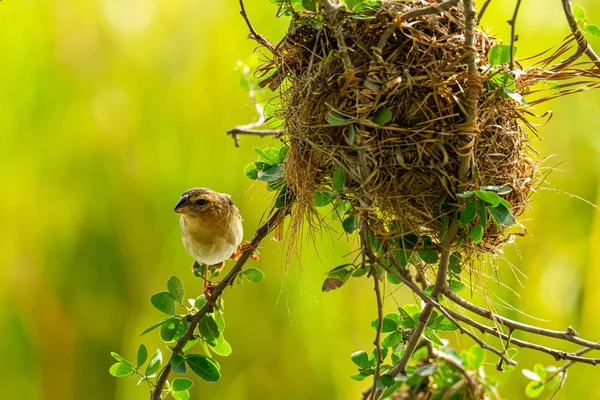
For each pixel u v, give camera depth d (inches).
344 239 435.5
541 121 486.0
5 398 459.8
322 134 242.7
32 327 460.4
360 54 234.1
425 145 234.2
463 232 240.8
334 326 454.0
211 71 468.8
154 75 473.7
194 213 311.9
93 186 463.8
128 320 466.3
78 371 466.6
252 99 354.6
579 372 474.9
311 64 244.1
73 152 466.3
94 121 468.8
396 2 240.4
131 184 465.7
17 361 459.8
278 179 273.9
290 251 257.6
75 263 462.3
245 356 457.1
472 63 224.5
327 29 240.7
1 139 462.0
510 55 221.0
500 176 248.4
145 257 463.5
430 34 237.3
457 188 236.4
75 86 470.6
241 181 459.5
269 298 454.3
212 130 464.1
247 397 454.3
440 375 312.7
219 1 476.1
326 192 250.7
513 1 481.7
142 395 466.3
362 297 457.4
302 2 230.7
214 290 268.2
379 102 233.1
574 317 478.0
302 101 247.4
